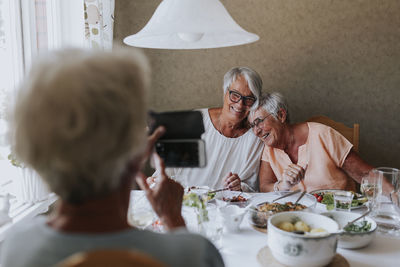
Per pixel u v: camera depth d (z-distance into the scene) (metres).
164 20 1.16
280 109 2.18
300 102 2.44
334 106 2.41
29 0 1.81
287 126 2.21
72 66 0.42
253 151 2.22
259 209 1.27
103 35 2.08
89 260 0.37
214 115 2.23
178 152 0.79
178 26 1.13
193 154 0.79
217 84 2.47
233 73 2.17
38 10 1.91
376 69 2.35
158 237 0.49
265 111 2.18
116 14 2.44
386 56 2.32
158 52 2.48
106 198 0.48
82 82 0.41
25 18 1.79
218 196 1.57
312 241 0.86
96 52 0.46
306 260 0.88
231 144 2.22
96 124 0.42
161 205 0.69
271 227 0.94
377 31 2.31
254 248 1.07
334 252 0.90
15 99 0.44
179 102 2.52
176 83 2.50
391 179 1.31
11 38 1.73
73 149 0.42
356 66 2.36
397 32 2.29
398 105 2.36
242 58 2.43
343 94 2.40
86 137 0.42
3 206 1.47
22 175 1.68
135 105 0.45
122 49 0.49
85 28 1.91
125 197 0.51
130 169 0.51
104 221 0.47
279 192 1.58
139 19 2.44
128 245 0.45
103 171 0.44
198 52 2.45
